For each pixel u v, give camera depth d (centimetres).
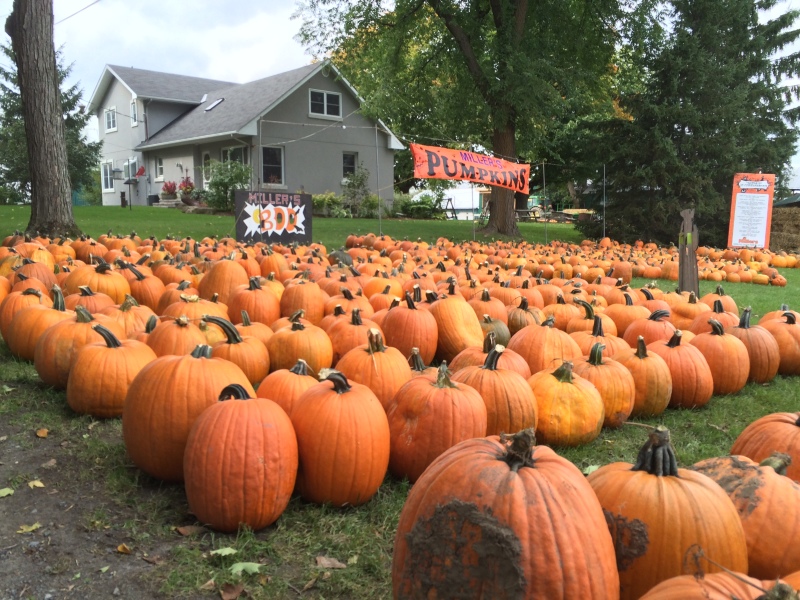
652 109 2233
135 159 3441
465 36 2230
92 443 398
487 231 2234
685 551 226
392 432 361
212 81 3744
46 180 1300
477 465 216
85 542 298
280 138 2812
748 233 2019
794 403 540
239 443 301
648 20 2300
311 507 333
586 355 539
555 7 2258
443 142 2980
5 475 358
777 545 242
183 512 328
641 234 2317
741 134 2398
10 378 512
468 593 202
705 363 516
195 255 962
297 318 526
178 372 354
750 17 2570
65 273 771
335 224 2272
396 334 566
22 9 1248
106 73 3547
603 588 202
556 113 2270
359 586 273
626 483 240
